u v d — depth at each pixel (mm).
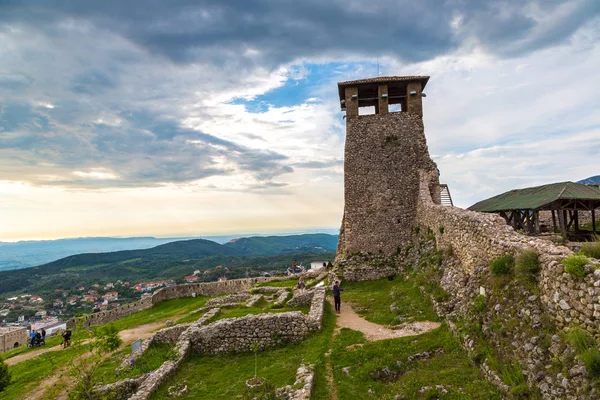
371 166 30469
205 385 13875
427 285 19016
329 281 28172
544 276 9453
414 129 30422
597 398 6551
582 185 19672
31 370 18656
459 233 17391
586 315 7648
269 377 13492
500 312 10648
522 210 19562
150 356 17516
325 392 11469
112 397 13312
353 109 31172
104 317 36938
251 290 29438
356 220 30141
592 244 11820
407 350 13102
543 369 8141
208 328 17562
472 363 10703
